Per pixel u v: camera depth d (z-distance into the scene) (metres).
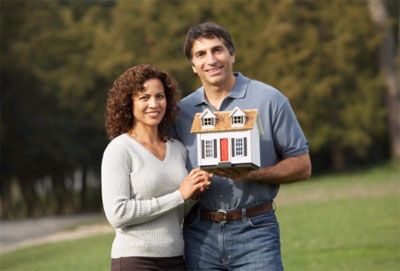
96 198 47.78
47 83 42.88
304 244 17.11
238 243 6.47
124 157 6.30
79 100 43.88
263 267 6.42
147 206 6.19
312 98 40.75
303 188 33.38
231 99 6.62
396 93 43.59
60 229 31.34
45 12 43.81
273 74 40.72
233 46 6.66
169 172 6.38
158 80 6.41
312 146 41.34
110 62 41.62
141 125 6.44
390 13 46.91
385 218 20.34
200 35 6.54
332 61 41.44
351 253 15.55
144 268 6.27
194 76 41.66
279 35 40.66
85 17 45.53
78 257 18.92
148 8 42.81
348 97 42.09
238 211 6.47
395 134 43.47
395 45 47.19
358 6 42.16
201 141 6.32
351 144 41.88
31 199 45.44
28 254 21.36
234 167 6.25
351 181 35.12
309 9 42.38
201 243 6.54
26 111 43.41
